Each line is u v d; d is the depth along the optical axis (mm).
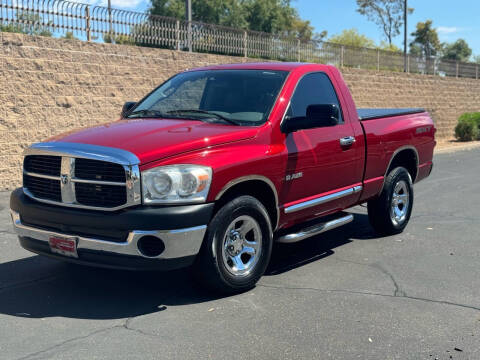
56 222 4684
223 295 4953
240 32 17375
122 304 4754
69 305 4727
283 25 43719
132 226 4328
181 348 3900
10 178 10891
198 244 4543
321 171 5762
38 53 11273
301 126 5281
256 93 5590
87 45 12227
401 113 7355
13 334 4121
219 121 5281
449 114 27516
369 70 22453
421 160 7684
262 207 5070
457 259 6238
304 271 5742
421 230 7648
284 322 4379
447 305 4801
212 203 4590
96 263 4562
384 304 4801
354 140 6215
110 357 3752
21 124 11039
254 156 4945
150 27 14180
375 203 7078
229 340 4039
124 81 13055
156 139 4637
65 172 4621
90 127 5336
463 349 3938
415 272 5734
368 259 6211
